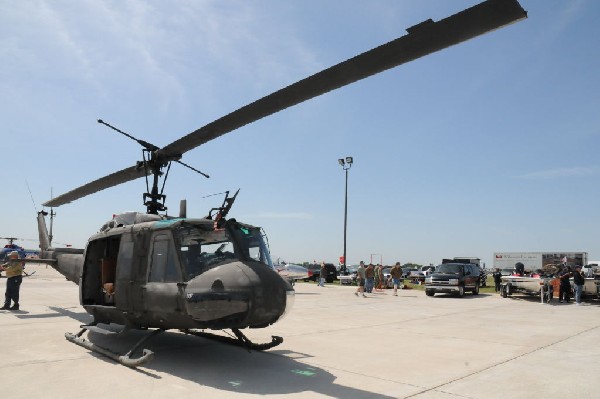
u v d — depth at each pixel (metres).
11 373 5.62
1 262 25.56
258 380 5.49
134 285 6.66
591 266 38.34
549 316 12.80
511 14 3.40
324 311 13.45
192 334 8.62
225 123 5.86
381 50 4.06
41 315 10.97
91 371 5.80
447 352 7.43
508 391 5.19
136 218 7.58
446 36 3.78
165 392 4.93
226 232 6.38
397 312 13.51
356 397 4.88
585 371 6.16
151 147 7.34
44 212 12.31
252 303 5.52
